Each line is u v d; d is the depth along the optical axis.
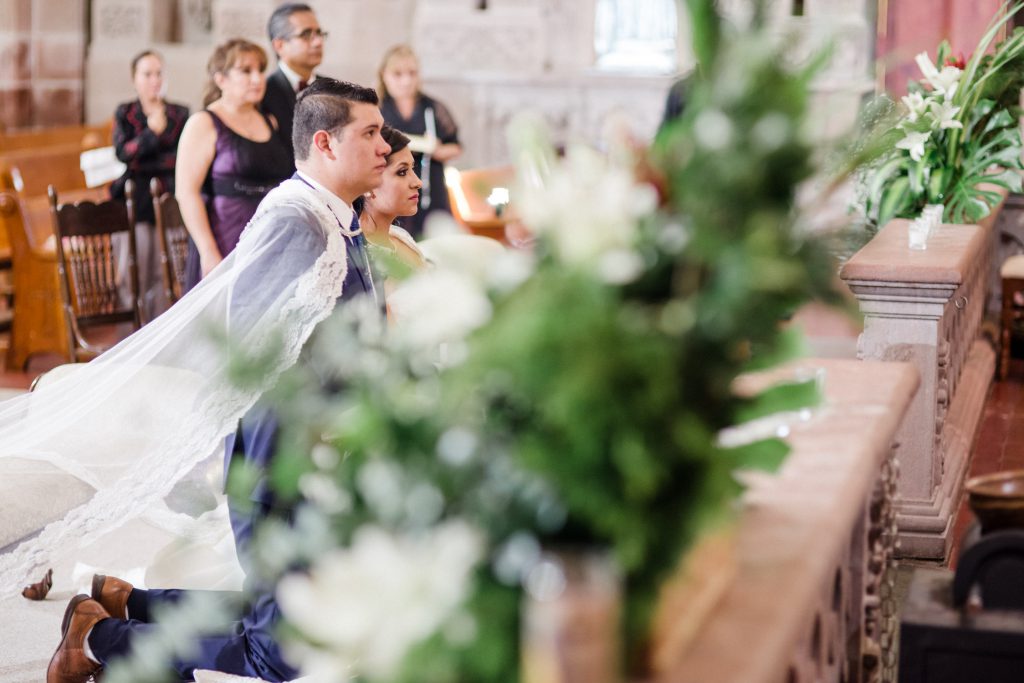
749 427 2.72
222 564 4.45
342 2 13.98
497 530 1.64
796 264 1.78
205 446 3.93
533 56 13.86
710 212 1.74
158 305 9.11
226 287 4.36
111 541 5.87
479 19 13.90
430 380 1.76
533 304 1.63
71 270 8.79
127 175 9.68
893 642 3.94
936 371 5.45
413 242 4.75
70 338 8.34
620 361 1.61
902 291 5.41
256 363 1.90
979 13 10.48
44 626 4.97
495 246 4.74
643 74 13.73
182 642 2.01
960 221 7.83
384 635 1.54
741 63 1.78
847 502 2.54
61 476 4.40
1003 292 8.92
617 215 1.70
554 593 1.54
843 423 3.16
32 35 14.21
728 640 1.89
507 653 1.59
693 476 1.71
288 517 3.51
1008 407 8.25
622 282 1.70
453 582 1.56
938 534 5.47
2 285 10.66
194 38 14.95
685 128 1.79
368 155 3.90
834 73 11.60
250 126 7.05
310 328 3.58
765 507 2.50
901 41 10.63
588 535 1.68
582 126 13.74
